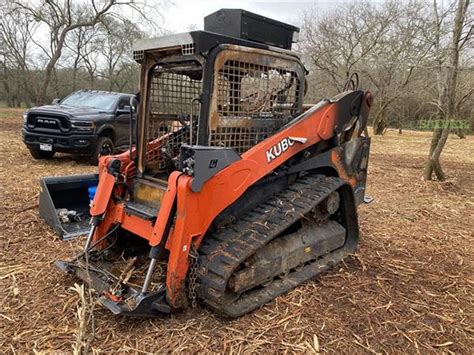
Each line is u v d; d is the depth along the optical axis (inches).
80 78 1450.5
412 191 300.8
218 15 130.0
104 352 104.3
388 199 274.5
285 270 137.8
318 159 153.4
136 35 1002.1
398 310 130.9
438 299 139.4
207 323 117.1
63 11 805.2
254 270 123.6
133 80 1440.7
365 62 784.3
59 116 330.0
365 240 191.9
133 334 111.4
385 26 743.1
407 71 781.3
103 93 388.5
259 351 107.3
